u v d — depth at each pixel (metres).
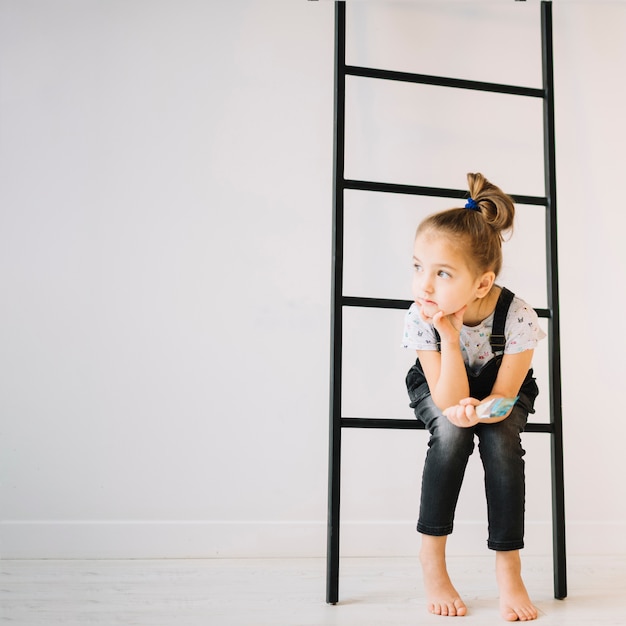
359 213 1.84
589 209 1.92
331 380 1.50
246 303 1.80
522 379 1.45
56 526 1.70
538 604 1.42
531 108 1.92
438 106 1.89
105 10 1.83
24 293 1.74
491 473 1.39
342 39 1.58
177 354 1.77
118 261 1.77
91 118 1.80
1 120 1.77
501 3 1.94
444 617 1.31
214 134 1.83
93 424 1.73
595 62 1.95
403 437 1.81
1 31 1.79
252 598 1.40
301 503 1.77
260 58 1.86
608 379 1.88
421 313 1.45
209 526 1.74
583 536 1.83
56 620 1.25
